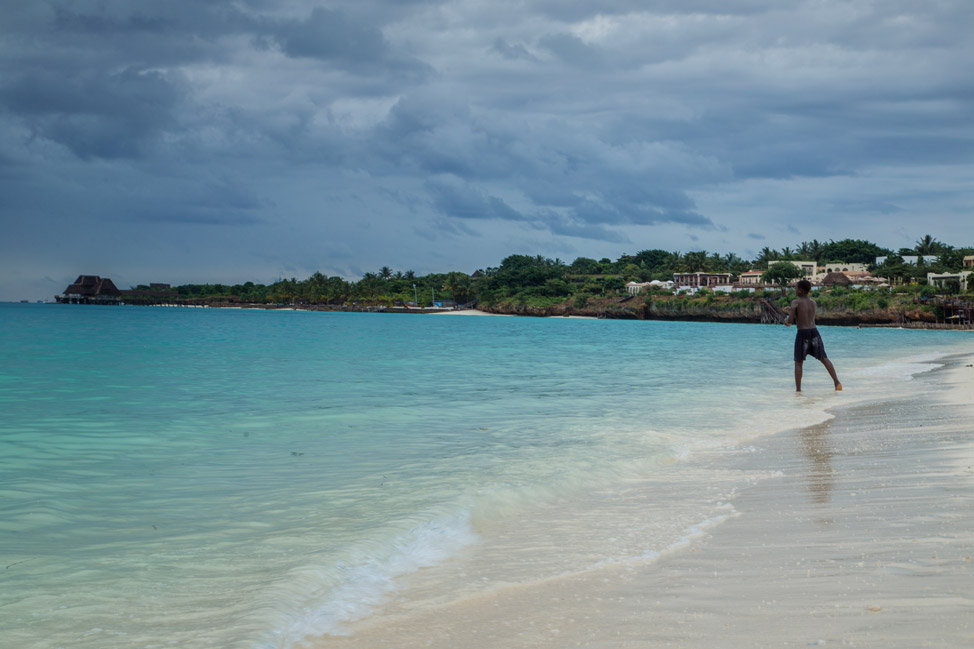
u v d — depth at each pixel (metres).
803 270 186.25
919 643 2.68
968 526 4.30
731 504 5.37
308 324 84.25
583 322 139.00
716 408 11.67
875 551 3.91
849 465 6.70
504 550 4.34
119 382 15.12
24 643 2.95
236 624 3.13
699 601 3.31
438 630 3.10
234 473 6.58
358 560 4.09
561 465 6.95
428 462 7.14
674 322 151.50
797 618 3.01
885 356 27.53
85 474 6.48
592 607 3.31
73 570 3.88
